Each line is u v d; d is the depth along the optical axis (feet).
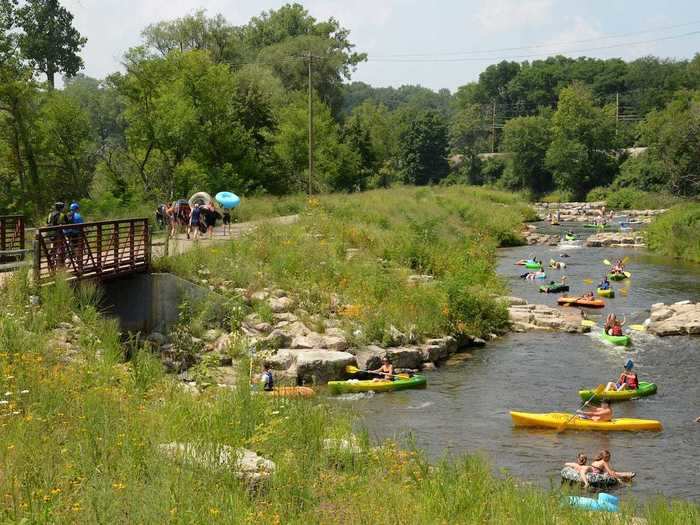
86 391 44.29
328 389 72.79
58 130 173.68
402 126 473.26
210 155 197.06
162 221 130.93
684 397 72.64
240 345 74.02
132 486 30.19
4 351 48.39
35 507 28.14
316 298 90.89
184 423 41.01
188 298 81.10
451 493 37.68
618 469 54.65
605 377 79.15
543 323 103.50
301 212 144.66
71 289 66.49
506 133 433.48
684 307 109.50
